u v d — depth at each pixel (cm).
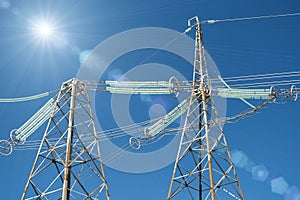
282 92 4059
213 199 3253
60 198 3322
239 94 4122
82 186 3434
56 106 3944
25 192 3341
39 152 3550
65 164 3391
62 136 3647
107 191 3534
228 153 3616
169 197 3503
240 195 3425
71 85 4062
